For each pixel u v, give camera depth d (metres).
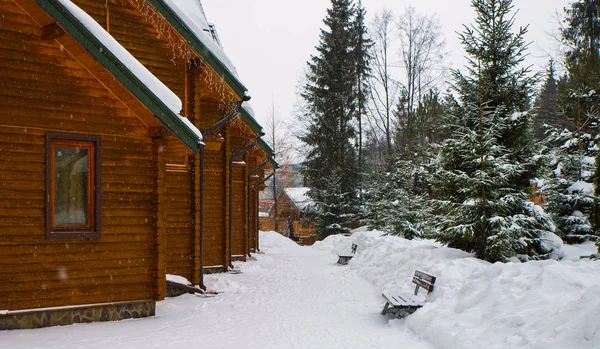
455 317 6.80
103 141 8.43
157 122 8.62
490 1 12.16
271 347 6.62
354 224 34.50
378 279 11.97
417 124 26.64
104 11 10.73
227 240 15.20
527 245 11.02
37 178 7.86
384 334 7.18
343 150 36.69
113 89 8.42
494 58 12.23
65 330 7.55
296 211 47.66
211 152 15.12
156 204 8.77
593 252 12.55
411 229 19.45
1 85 7.68
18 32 7.83
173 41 11.33
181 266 11.73
